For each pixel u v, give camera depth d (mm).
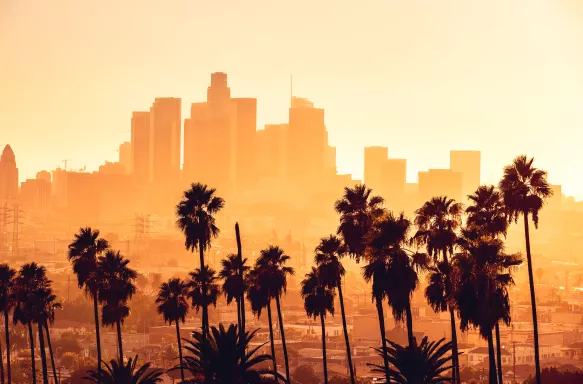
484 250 165250
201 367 162625
